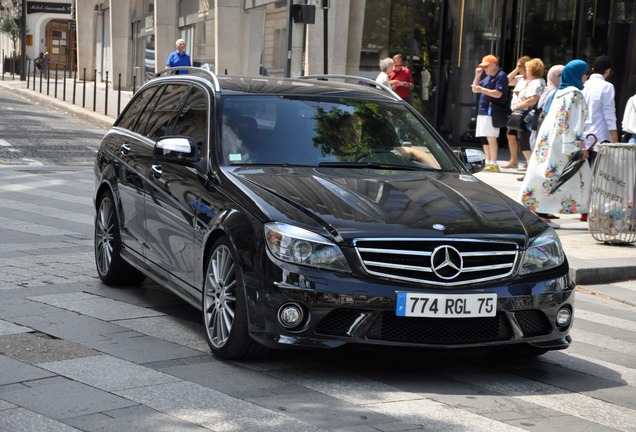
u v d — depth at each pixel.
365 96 8.88
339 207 6.91
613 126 15.44
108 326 8.02
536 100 21.27
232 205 7.14
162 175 8.39
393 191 7.35
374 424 5.77
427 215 6.92
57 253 11.41
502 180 20.38
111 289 9.55
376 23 28.11
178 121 8.75
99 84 58.38
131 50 53.44
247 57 33.75
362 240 6.57
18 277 9.94
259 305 6.65
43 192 17.09
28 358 6.98
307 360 7.17
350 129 8.34
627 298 10.87
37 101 42.72
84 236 12.70
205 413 5.86
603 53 25.41
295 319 6.55
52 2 86.81
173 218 8.02
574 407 6.45
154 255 8.53
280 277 6.56
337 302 6.48
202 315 8.01
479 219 6.99
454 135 28.34
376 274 6.55
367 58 28.16
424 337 6.66
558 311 7.04
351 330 6.55
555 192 13.88
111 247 9.65
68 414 5.79
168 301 9.09
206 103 8.38
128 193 9.12
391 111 8.79
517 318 6.84
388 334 6.61
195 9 40.28
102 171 9.82
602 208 13.30
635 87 25.02
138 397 6.14
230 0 34.62
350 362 7.20
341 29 27.55
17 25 84.25
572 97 13.69
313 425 5.70
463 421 5.94
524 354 7.36
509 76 23.53
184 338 7.71
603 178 13.30
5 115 33.88
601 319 9.66
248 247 6.78
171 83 9.43
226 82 8.67
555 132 13.77
